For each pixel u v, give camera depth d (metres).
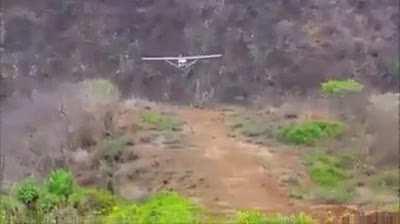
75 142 79.81
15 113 90.94
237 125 92.56
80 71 130.88
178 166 74.00
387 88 126.31
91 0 142.62
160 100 123.19
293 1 142.12
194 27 138.62
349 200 64.12
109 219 52.75
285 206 62.09
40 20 139.25
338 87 106.38
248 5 141.62
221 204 62.34
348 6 144.00
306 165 76.00
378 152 78.38
